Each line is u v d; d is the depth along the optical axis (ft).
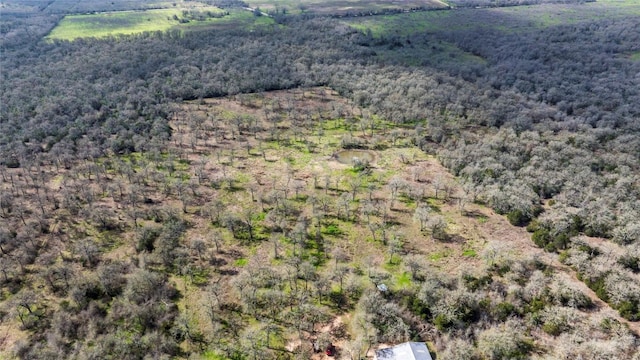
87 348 176.55
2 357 176.14
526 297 197.67
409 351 168.55
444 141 361.92
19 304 196.85
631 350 168.35
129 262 228.84
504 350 169.37
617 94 418.72
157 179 312.71
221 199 292.81
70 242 246.27
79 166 331.57
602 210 250.37
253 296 202.69
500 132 361.71
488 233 252.01
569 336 175.83
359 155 355.15
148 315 191.31
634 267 213.25
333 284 213.66
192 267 225.76
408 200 287.69
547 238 237.86
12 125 378.12
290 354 176.24
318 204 280.10
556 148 329.11
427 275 211.20
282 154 358.43
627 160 307.17
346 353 176.35
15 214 270.05
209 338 184.14
